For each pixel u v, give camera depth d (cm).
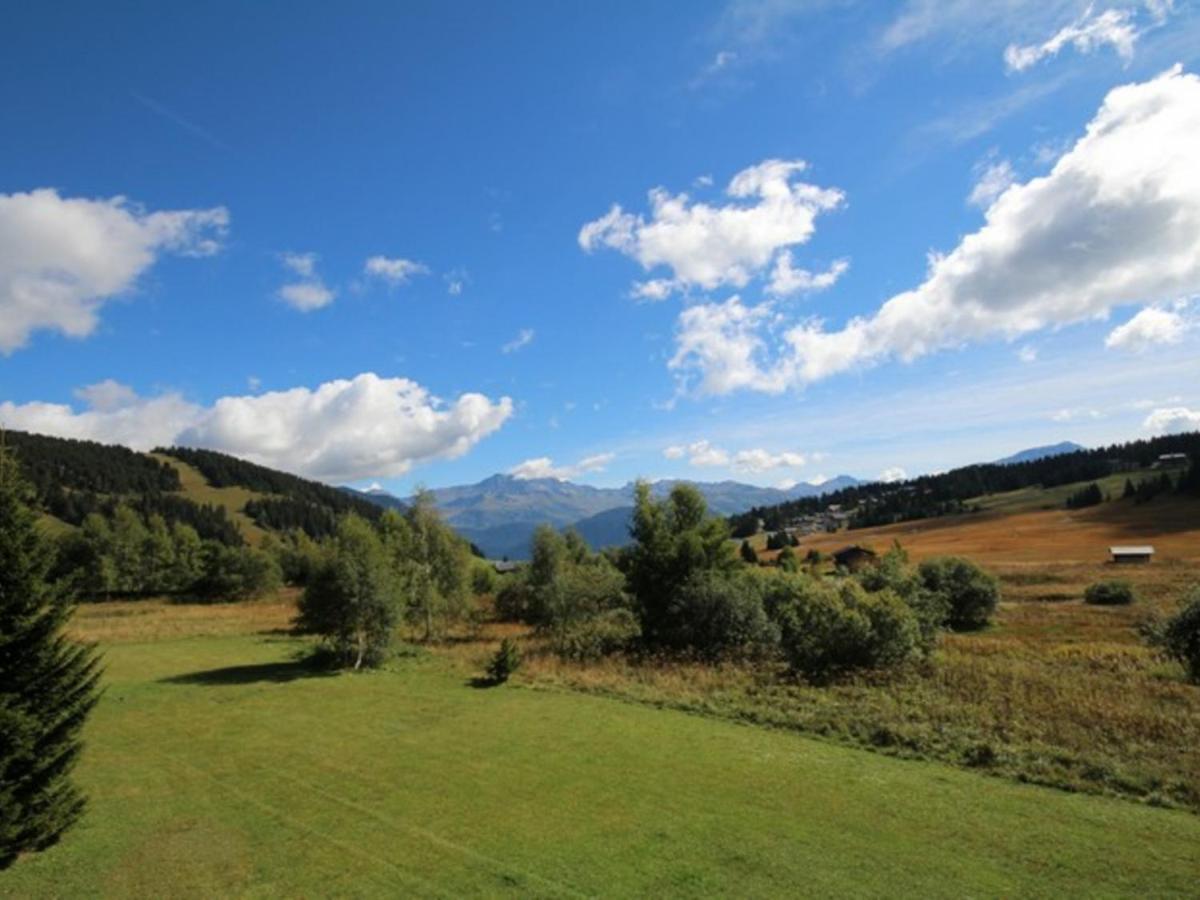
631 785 1402
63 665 1124
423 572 4438
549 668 2933
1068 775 1396
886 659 2477
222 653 3669
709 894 952
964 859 1042
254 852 1130
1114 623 4356
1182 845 1077
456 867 1059
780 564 7731
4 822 1020
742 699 2184
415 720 2034
